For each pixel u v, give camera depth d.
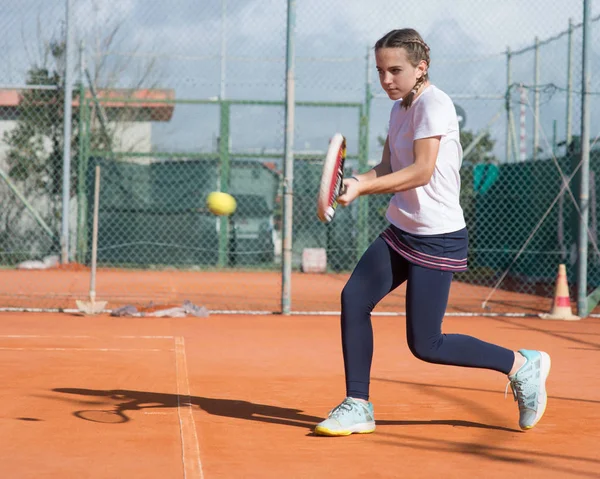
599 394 4.51
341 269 16.45
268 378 4.85
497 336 7.14
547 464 2.99
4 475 2.70
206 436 3.34
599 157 12.67
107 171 15.98
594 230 12.78
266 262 16.61
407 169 3.16
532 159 14.41
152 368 5.12
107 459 2.93
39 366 5.07
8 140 15.58
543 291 13.15
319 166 16.55
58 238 15.53
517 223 15.06
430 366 5.44
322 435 3.39
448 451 3.17
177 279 14.05
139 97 17.28
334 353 5.96
